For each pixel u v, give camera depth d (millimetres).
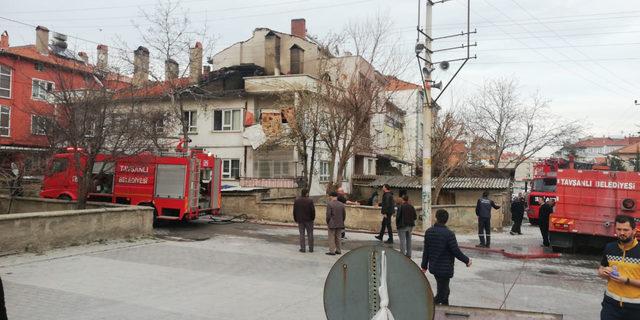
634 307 4855
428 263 7309
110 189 18078
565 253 15164
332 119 23609
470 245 16078
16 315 6602
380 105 23906
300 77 29594
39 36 36750
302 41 37875
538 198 28172
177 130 29016
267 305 7664
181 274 9617
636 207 14086
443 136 30797
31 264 9742
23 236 10609
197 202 17859
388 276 3504
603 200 14539
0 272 8930
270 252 12719
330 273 3625
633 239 4992
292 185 28391
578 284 10508
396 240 16453
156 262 10656
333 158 23750
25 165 20312
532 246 16484
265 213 21047
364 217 19031
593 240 14844
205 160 18656
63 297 7598
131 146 16141
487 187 30078
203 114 31344
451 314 3928
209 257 11531
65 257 10617
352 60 26172
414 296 3459
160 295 8031
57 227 11398
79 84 16562
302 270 10531
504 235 20594
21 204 17516
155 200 17422
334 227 12797
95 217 12461
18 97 35031
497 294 9188
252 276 9727
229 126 30859
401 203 13367
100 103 15125
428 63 18312
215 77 32875
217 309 7367
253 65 32906
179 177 17266
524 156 45219
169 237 14781
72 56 16891
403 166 46719
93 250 11586
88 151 15852
